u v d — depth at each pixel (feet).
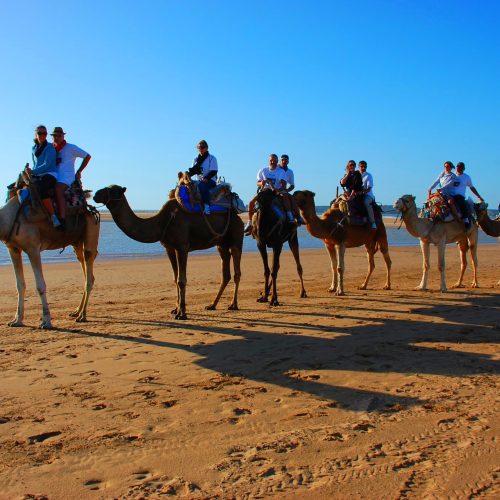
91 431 18.44
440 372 24.73
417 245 126.41
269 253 94.94
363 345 29.45
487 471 15.40
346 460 16.20
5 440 17.76
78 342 30.09
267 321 35.81
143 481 15.17
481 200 52.47
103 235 163.12
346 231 46.80
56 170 33.22
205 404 20.88
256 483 14.96
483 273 65.82
